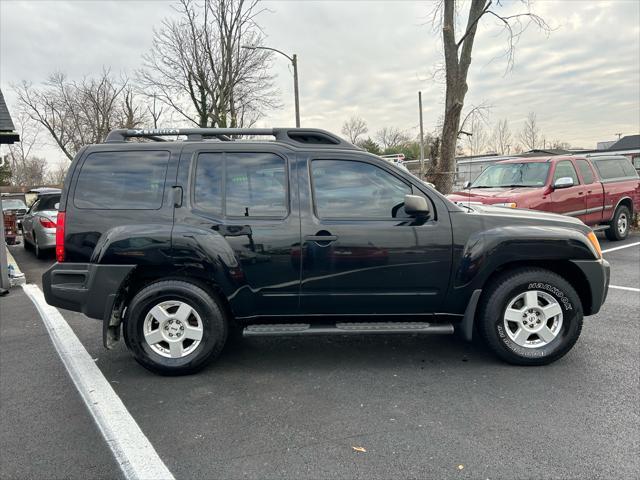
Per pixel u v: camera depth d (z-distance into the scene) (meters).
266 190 3.71
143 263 3.60
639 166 31.91
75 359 4.18
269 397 3.35
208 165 3.73
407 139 60.78
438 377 3.62
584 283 3.85
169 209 3.65
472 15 12.26
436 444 2.69
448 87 12.43
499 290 3.71
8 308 6.18
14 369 3.98
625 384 3.40
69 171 3.73
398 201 3.73
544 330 3.76
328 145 3.81
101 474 2.50
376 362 3.96
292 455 2.62
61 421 3.07
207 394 3.42
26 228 11.85
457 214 3.70
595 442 2.67
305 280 3.66
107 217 3.65
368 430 2.87
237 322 3.82
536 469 2.44
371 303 3.74
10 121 7.89
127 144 3.76
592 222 9.41
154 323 3.78
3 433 2.93
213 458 2.61
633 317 4.97
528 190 8.18
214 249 3.58
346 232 3.63
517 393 3.30
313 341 4.53
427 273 3.68
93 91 35.44
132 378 3.74
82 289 3.64
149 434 2.88
